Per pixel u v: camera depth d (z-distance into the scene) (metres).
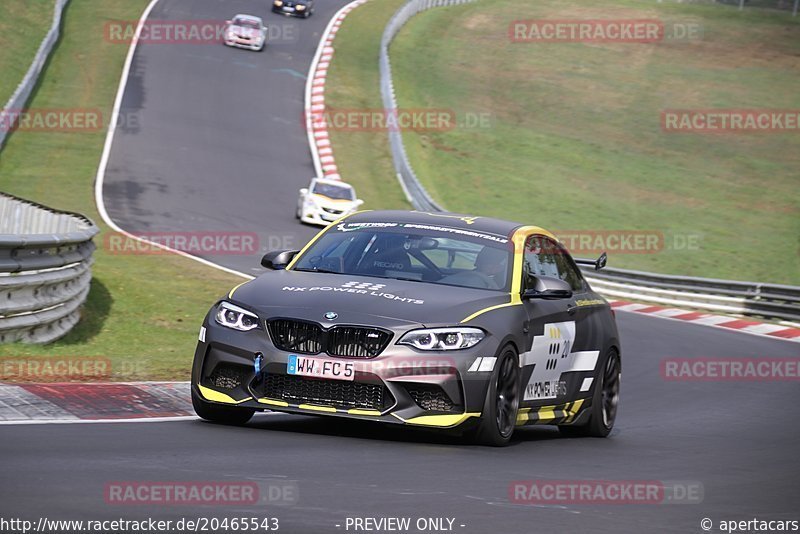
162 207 106.00
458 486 19.38
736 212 137.12
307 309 24.17
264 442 22.98
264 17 198.50
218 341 24.58
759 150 160.75
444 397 23.81
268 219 107.25
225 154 131.12
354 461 21.20
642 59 198.62
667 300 89.88
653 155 157.75
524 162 150.75
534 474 21.53
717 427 36.09
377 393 23.56
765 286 85.12
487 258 27.58
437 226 28.81
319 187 108.31
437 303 24.88
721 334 71.81
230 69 165.62
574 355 29.27
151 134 133.25
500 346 24.66
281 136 142.50
